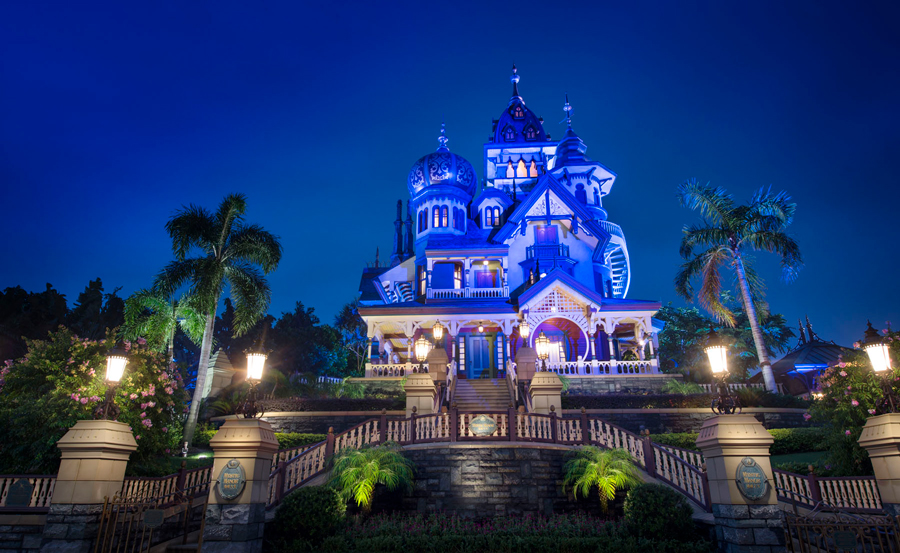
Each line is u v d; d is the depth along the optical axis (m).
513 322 35.38
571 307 34.94
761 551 9.84
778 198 30.20
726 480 10.35
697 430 23.05
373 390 29.84
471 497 14.69
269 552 11.43
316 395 27.30
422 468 15.00
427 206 46.44
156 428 15.53
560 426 16.17
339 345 55.69
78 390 13.95
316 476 14.26
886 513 10.41
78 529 10.45
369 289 49.19
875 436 10.59
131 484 11.74
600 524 12.97
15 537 11.16
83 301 42.69
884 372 10.88
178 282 22.73
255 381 11.52
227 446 11.00
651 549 11.20
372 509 14.41
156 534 12.00
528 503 14.65
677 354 50.28
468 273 41.53
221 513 10.67
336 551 11.49
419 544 11.74
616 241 49.12
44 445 12.91
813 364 34.66
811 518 9.95
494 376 37.72
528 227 43.72
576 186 49.81
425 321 35.75
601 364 32.56
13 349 35.41
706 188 31.25
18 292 39.41
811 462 17.36
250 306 23.83
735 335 40.84
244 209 24.39
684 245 31.33
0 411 13.94
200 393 22.00
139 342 16.17
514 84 59.44
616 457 14.16
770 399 24.36
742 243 30.67
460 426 16.14
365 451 14.19
